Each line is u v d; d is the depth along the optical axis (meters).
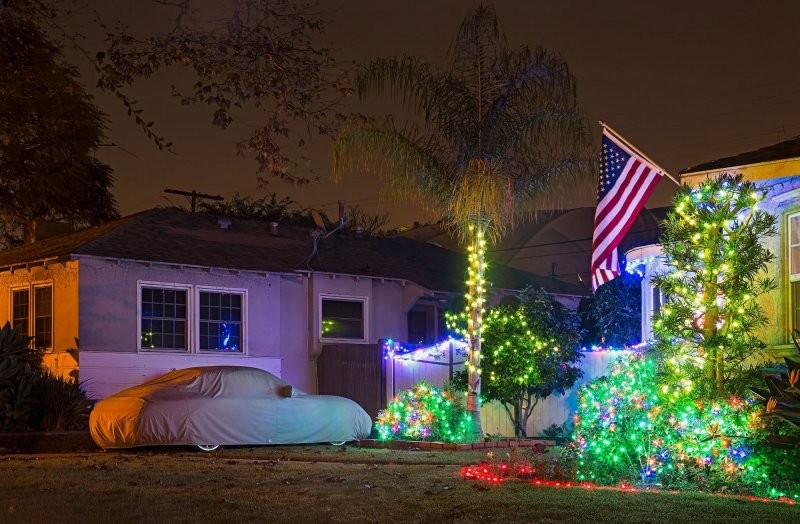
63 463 14.25
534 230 42.00
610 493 10.57
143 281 23.03
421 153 18.56
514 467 12.59
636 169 17.36
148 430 16.36
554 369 20.25
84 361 21.95
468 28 18.88
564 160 18.77
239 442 17.14
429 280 28.09
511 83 18.67
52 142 18.22
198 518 9.16
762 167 15.12
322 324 25.97
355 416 18.88
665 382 13.23
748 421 11.74
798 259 14.89
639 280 30.05
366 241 30.89
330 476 12.38
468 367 19.55
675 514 9.18
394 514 9.30
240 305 24.64
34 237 28.34
